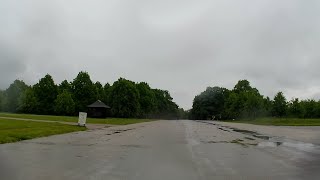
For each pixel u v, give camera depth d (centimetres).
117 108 13112
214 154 1841
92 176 1182
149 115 17538
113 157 1675
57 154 1761
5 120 4566
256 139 2984
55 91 11862
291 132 4250
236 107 13125
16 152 1820
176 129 4894
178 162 1532
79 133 3497
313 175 1234
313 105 10925
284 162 1554
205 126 6425
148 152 1900
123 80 13325
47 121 4956
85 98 11962
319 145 2412
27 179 1113
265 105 11762
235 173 1268
